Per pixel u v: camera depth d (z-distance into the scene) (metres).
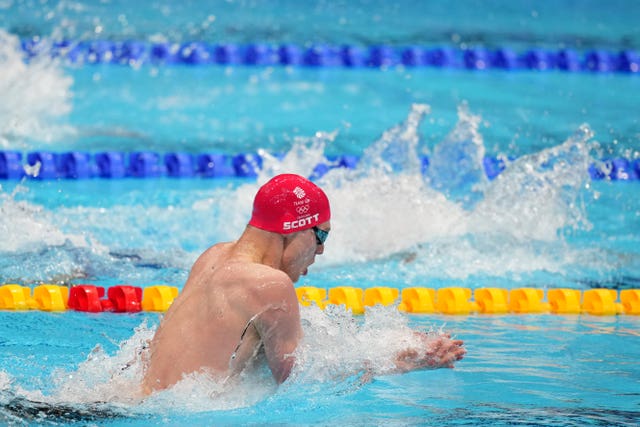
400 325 12.23
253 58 42.94
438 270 19.33
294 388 10.88
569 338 14.82
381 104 35.91
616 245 21.31
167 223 22.05
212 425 10.03
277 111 34.50
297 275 11.04
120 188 25.66
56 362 12.65
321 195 11.04
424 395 11.52
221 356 10.30
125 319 15.44
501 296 16.95
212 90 37.66
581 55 44.78
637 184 27.42
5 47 39.38
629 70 43.25
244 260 10.64
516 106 35.75
